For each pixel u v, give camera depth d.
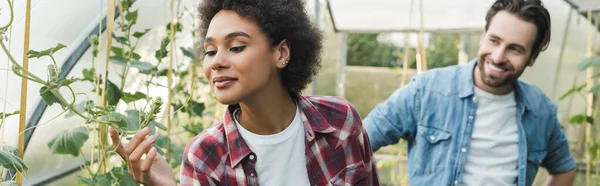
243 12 0.96
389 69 5.78
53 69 1.22
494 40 1.60
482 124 1.71
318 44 1.12
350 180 1.13
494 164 1.69
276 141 1.08
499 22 1.58
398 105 1.78
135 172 0.99
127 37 1.84
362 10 4.88
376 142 1.79
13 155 1.19
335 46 5.65
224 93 0.96
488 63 1.62
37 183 2.00
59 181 2.23
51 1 1.70
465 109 1.71
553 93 4.36
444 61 8.99
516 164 1.70
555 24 4.02
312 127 1.10
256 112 1.04
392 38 8.90
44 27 1.73
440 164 1.72
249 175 1.07
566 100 4.29
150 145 0.98
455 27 5.05
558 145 1.84
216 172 1.07
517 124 1.71
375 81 5.91
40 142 1.93
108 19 1.58
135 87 2.58
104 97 1.62
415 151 1.78
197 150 1.07
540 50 1.66
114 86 1.75
